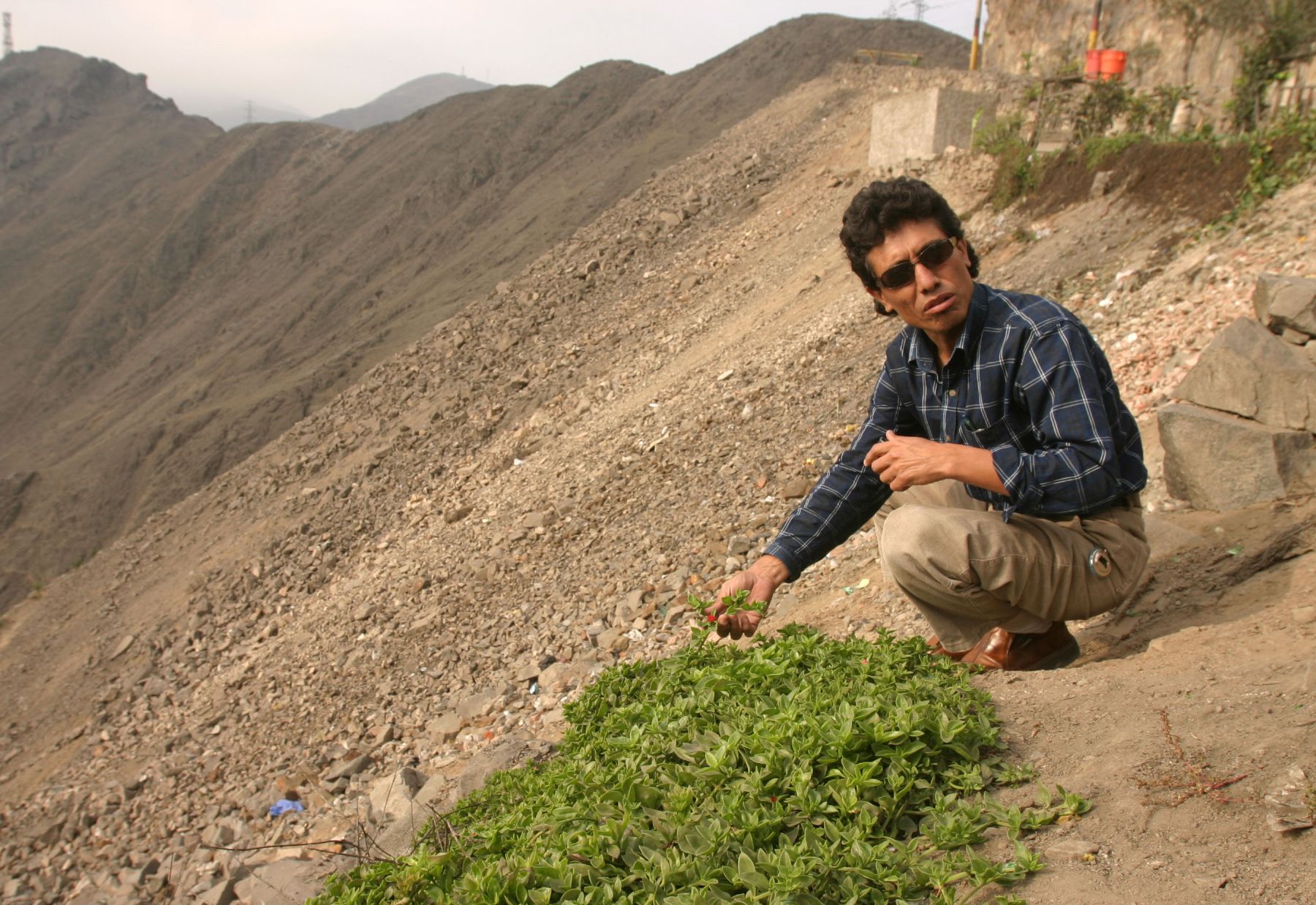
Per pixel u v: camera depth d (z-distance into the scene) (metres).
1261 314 4.84
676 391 12.35
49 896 9.19
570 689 6.94
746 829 2.07
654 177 22.84
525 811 2.56
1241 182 7.62
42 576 36.97
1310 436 4.02
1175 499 4.38
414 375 20.38
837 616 5.28
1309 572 3.22
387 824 5.79
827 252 13.98
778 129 21.72
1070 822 2.10
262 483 20.23
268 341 47.03
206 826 8.80
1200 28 16.55
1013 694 2.74
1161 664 2.76
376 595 11.84
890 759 2.28
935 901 1.88
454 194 50.19
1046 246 9.52
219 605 15.88
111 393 54.75
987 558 2.77
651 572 8.14
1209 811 2.01
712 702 2.77
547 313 19.17
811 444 8.67
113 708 14.21
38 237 75.12
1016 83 17.97
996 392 2.72
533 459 13.78
